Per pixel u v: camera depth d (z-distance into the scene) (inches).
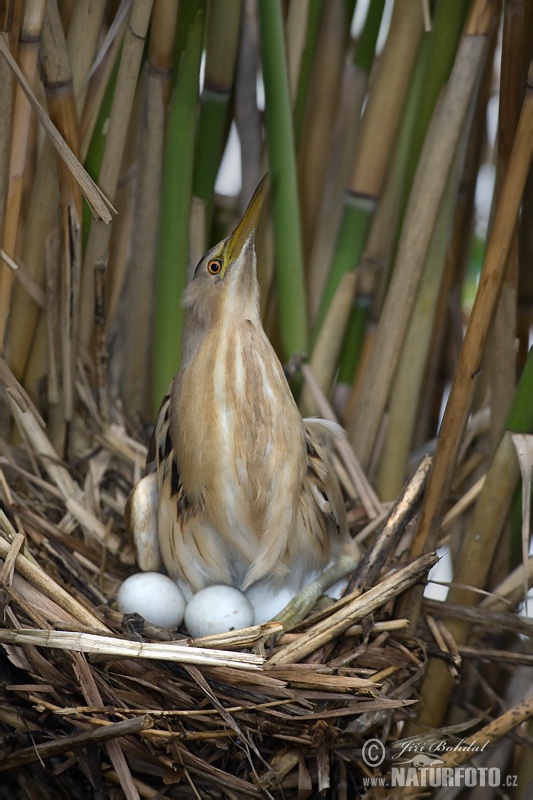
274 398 150.8
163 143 151.6
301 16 151.8
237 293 151.0
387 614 150.3
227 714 148.4
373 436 152.0
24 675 149.2
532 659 150.5
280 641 150.0
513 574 150.7
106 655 148.6
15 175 149.9
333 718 149.3
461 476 153.2
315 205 152.9
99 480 153.0
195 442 150.8
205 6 150.9
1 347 150.6
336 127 153.2
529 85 147.9
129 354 153.2
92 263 151.8
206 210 152.6
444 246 151.3
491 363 151.4
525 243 152.2
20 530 150.6
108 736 148.1
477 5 149.8
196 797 149.8
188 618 150.5
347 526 152.2
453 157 151.1
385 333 151.3
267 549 150.7
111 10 152.7
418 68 151.6
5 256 149.5
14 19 149.1
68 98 150.3
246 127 152.9
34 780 149.7
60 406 152.5
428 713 150.9
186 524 151.3
